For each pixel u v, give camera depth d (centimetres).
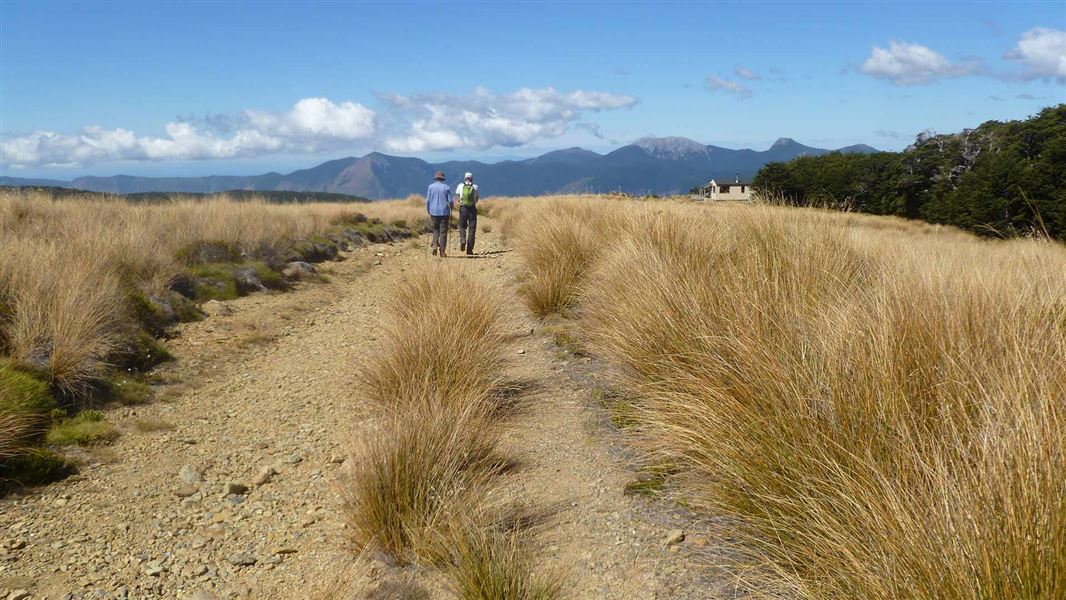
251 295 958
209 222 1216
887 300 371
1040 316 345
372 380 531
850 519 239
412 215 2300
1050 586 182
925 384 304
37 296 579
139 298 739
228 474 426
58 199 1364
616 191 1680
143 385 578
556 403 489
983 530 198
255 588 299
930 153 7244
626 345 496
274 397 574
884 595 204
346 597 282
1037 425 221
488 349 553
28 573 309
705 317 454
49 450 434
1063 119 7119
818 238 583
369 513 327
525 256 994
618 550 299
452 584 284
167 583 305
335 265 1269
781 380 332
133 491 399
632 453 396
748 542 282
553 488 366
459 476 363
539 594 266
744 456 305
